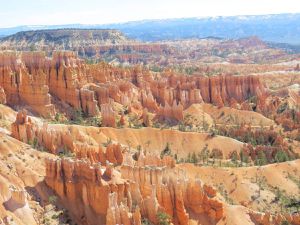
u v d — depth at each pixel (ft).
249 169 474.90
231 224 362.12
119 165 433.48
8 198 324.60
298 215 374.02
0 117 521.24
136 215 310.65
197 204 360.89
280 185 460.55
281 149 566.36
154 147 563.89
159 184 350.43
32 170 369.30
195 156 532.32
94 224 334.24
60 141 453.17
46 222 323.37
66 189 350.02
